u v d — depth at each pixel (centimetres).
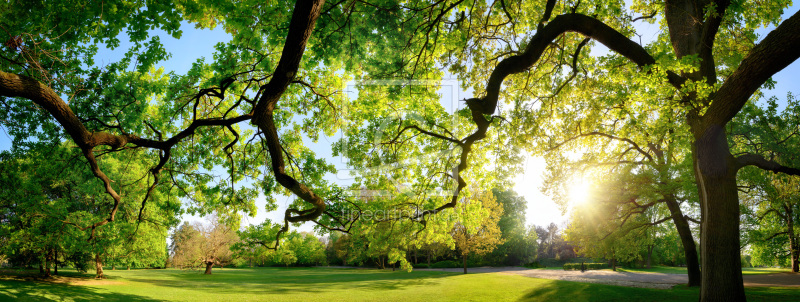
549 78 1228
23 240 2119
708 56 874
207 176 1138
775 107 1256
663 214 2398
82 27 655
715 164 807
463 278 3047
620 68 862
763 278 2406
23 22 654
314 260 6956
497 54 1145
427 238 1584
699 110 847
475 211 1302
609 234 2069
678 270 4731
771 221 2894
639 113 870
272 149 651
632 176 1741
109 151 892
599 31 836
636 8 1209
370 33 798
